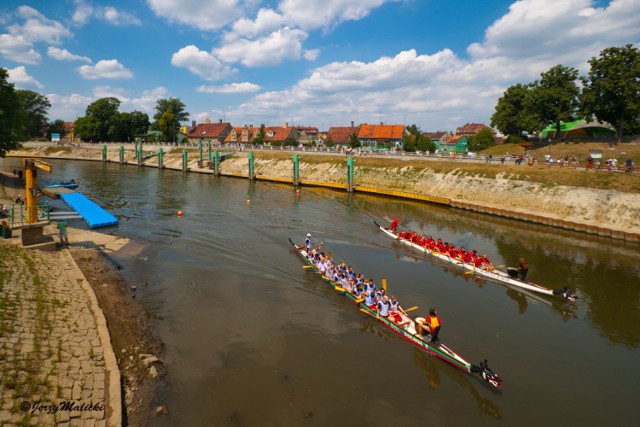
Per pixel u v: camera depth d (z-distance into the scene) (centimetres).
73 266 2338
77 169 9206
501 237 3522
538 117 6638
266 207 4753
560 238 3494
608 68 5384
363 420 1317
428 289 2433
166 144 11344
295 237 3425
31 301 1672
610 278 2605
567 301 2291
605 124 6806
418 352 1734
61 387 1232
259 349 1695
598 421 1366
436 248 3039
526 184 4516
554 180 4375
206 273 2519
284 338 1795
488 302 2275
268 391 1433
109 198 5272
